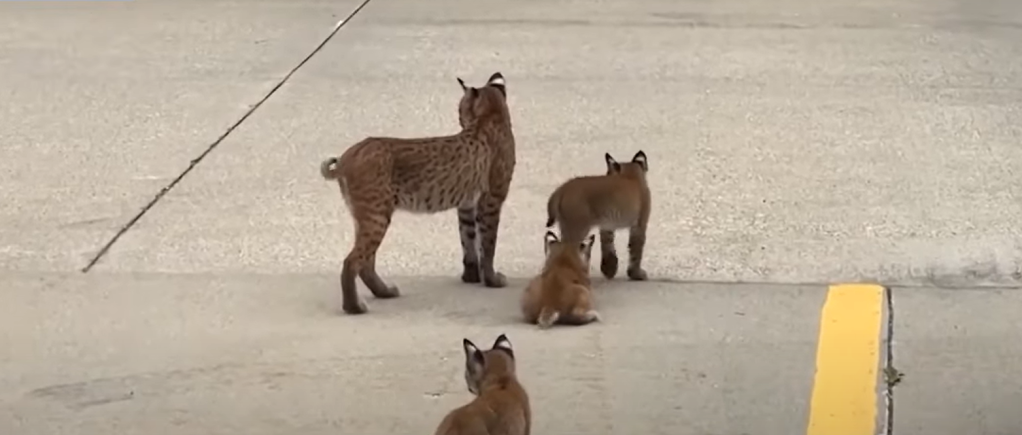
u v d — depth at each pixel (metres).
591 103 17.48
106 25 22.69
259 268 11.83
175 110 17.41
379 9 23.52
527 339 10.03
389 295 11.06
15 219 13.20
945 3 23.70
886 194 13.76
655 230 12.77
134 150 15.67
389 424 8.63
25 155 15.48
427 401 8.98
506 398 7.69
